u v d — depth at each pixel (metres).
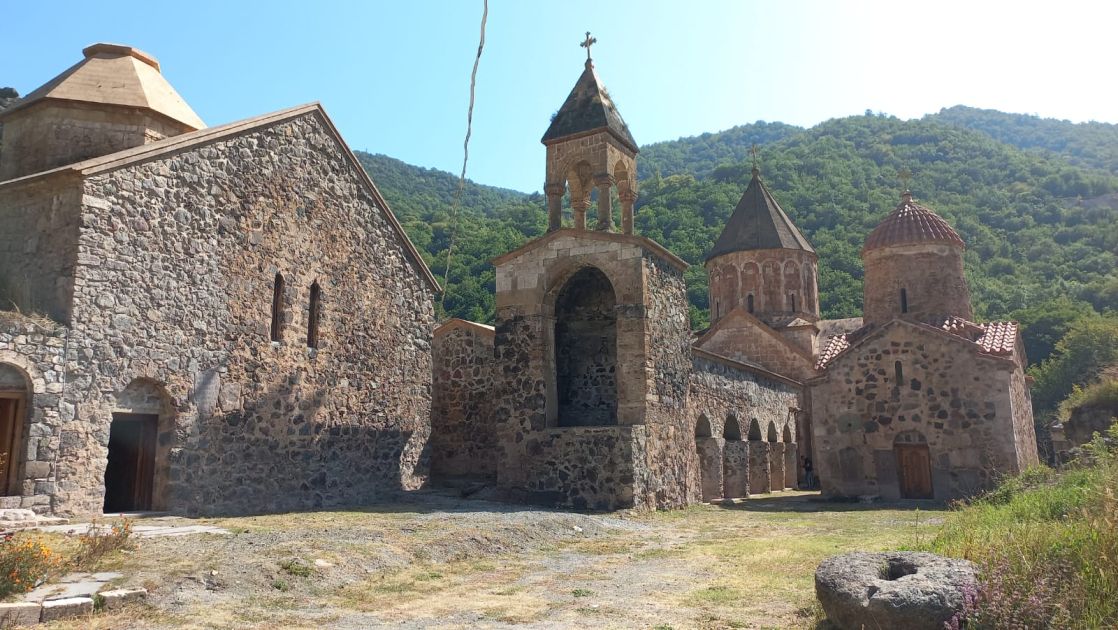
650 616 6.91
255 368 14.52
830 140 103.81
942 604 5.43
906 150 102.50
